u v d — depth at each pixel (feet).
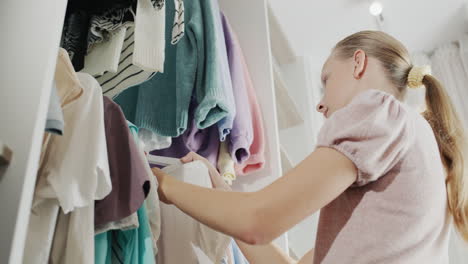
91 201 2.19
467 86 8.30
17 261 1.48
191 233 3.59
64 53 2.46
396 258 2.53
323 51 9.20
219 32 4.80
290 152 8.33
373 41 3.40
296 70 9.12
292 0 8.07
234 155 4.49
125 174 2.54
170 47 4.65
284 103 7.73
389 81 3.31
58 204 2.25
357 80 3.29
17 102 1.74
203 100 4.09
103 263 2.46
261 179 5.15
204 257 3.47
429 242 2.67
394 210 2.61
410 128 2.78
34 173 1.64
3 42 1.89
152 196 2.98
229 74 4.63
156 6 3.35
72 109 2.41
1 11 1.96
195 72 4.40
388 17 8.38
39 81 1.78
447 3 8.09
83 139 2.32
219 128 4.26
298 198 2.43
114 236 2.76
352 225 2.64
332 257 2.63
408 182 2.65
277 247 3.68
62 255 2.31
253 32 5.96
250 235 2.48
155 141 4.28
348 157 2.53
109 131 2.63
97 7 3.44
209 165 3.92
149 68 3.22
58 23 1.93
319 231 2.82
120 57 3.68
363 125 2.61
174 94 4.39
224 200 2.63
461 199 2.96
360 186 2.69
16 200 1.54
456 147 3.13
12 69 1.82
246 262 4.26
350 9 8.23
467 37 8.68
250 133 4.62
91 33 3.38
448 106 3.27
